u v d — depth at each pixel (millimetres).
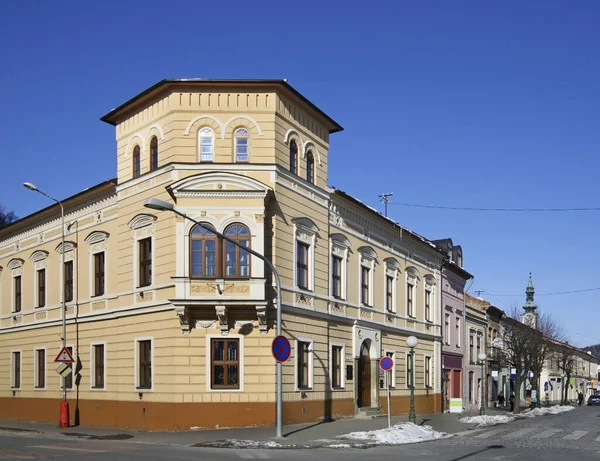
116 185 32844
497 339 59719
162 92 30109
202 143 29438
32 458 19219
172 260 28859
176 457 19297
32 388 39219
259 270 27797
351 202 36312
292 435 25547
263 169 29250
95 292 34594
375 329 38844
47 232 39469
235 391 28000
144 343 30484
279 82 29562
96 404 33281
